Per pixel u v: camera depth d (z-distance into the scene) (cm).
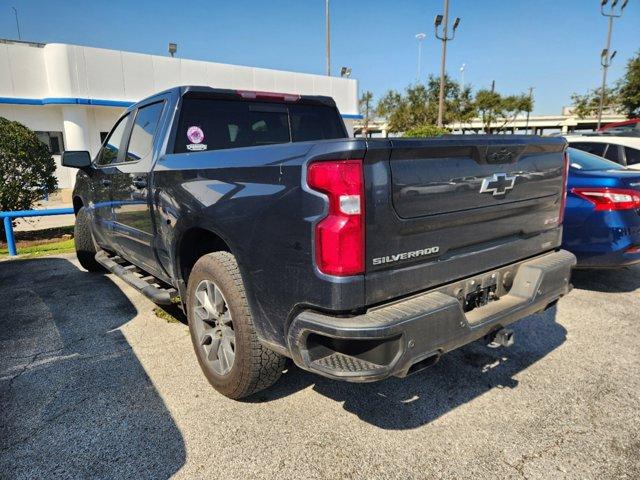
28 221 1112
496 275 273
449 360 345
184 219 294
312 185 205
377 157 205
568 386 307
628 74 2975
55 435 259
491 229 265
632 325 409
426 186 224
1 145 853
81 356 355
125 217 404
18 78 1780
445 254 243
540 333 392
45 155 920
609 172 484
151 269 392
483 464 235
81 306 469
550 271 283
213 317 290
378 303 216
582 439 253
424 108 3406
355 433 260
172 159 319
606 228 458
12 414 280
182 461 238
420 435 258
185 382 315
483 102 3638
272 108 394
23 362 347
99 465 236
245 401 292
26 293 516
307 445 250
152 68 1950
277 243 223
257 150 242
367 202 204
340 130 441
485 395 297
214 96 361
